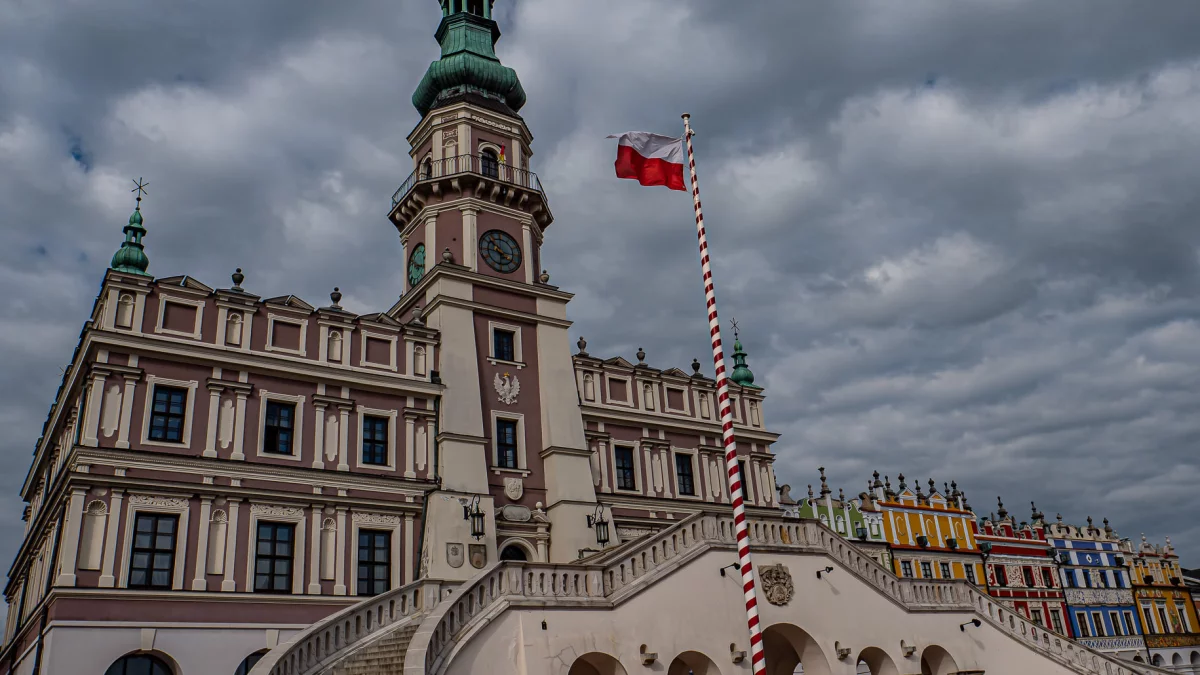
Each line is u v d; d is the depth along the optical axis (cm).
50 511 3725
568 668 2706
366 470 3919
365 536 3819
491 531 4038
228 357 3716
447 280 4462
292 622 3519
